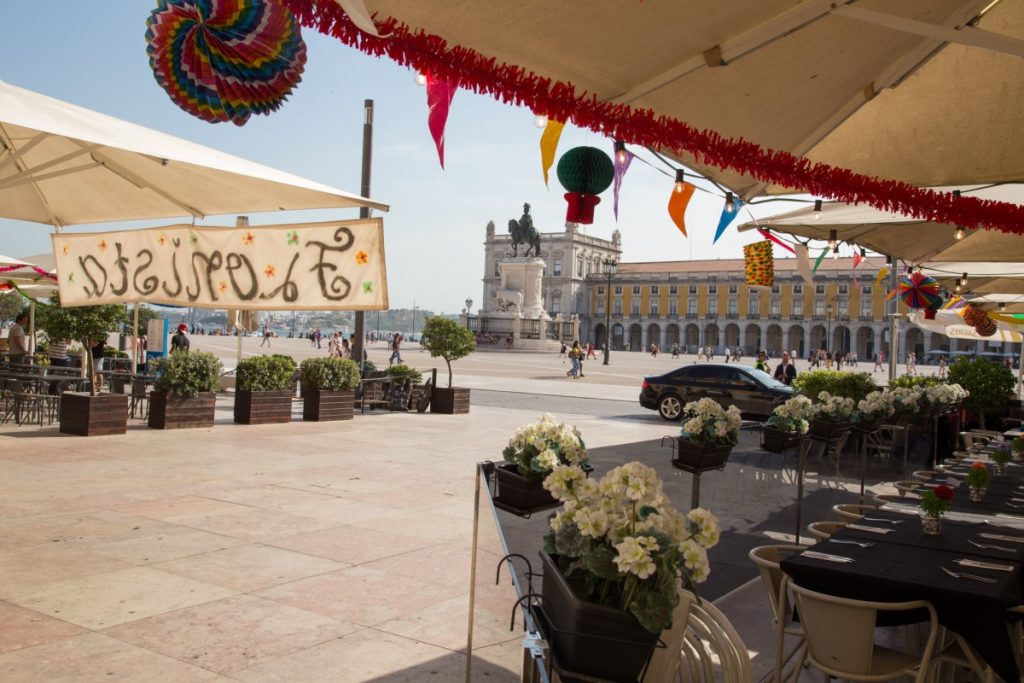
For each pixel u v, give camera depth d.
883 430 8.75
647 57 2.59
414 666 3.55
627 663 1.94
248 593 4.41
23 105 3.45
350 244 3.78
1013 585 3.05
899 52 3.26
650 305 102.94
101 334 9.92
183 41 1.87
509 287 64.31
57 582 4.42
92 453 8.53
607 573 1.96
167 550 5.12
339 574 4.82
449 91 2.34
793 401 6.26
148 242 4.52
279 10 1.88
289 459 8.88
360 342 15.43
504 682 2.69
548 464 3.37
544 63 2.61
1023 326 17.31
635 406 19.66
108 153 4.57
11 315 30.36
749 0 2.28
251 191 4.67
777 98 3.34
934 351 77.12
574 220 3.51
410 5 2.09
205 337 79.44
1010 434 9.80
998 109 3.90
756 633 4.34
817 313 89.12
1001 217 4.30
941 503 3.79
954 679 3.76
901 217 5.77
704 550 2.06
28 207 5.69
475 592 3.21
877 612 3.04
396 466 8.77
